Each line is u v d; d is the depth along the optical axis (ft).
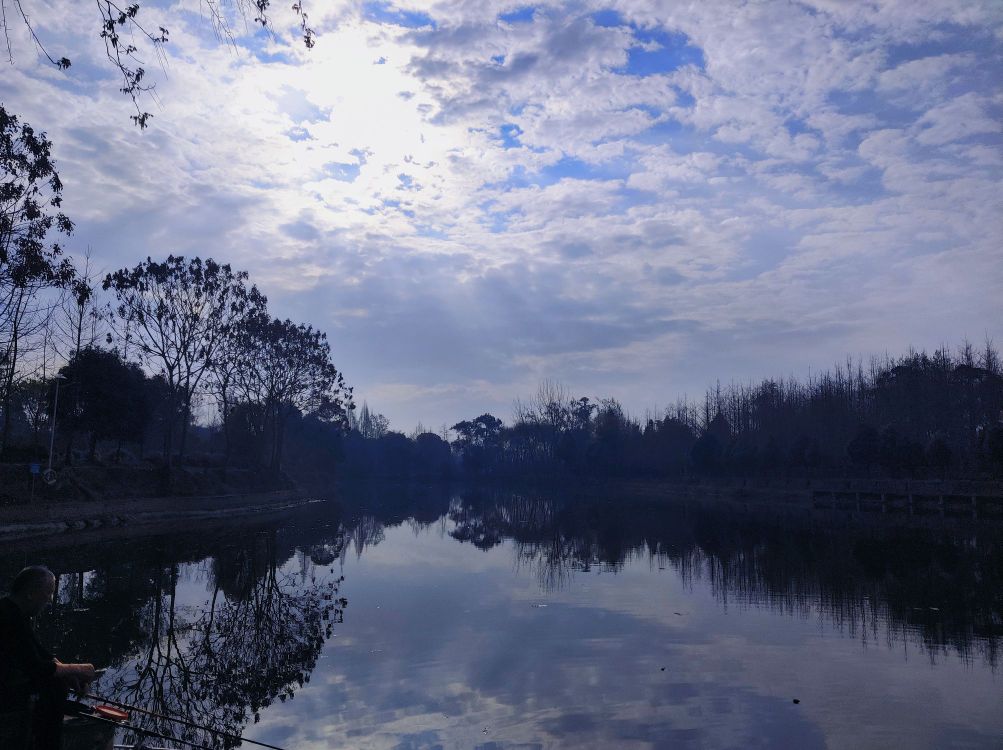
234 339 177.37
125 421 140.46
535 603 55.52
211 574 69.41
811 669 37.70
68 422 132.16
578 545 96.12
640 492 249.96
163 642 43.21
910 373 200.75
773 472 197.47
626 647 42.24
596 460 282.56
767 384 258.57
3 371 122.42
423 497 240.73
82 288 77.36
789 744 28.14
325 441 292.40
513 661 39.17
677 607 53.88
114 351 144.36
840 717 30.86
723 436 245.45
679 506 179.11
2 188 71.67
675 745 27.94
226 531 113.80
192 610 52.47
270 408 206.90
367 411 456.04
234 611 52.21
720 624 48.16
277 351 200.44
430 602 56.03
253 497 174.29
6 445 121.39
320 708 31.94
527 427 353.72
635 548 92.17
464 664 38.63
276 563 78.23
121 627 46.83
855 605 54.34
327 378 212.23
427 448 419.95
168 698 33.19
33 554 78.95
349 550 91.04
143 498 131.54
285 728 29.55
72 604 54.08
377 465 393.09
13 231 72.79
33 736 16.84
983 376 185.37
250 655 40.37
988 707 32.09
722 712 31.50
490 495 250.16
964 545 91.45
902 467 157.17
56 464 123.65
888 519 133.39
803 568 73.10
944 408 187.32
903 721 30.45
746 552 86.38
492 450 400.06
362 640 43.91
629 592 60.39
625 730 29.37
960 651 41.27
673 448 260.42
